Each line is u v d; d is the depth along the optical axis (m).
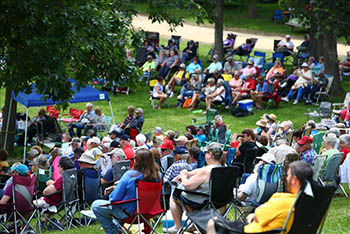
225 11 42.91
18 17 10.37
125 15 13.49
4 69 12.25
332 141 9.60
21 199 7.65
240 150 10.34
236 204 6.93
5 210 7.70
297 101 20.95
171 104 21.36
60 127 17.28
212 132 14.73
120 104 21.38
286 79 21.94
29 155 10.77
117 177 8.93
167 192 7.71
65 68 10.92
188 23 38.69
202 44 32.41
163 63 23.98
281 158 8.18
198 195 6.28
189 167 7.88
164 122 19.02
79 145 12.11
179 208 6.70
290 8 22.42
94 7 11.22
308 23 21.20
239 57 29.55
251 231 4.80
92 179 8.39
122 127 17.22
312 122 14.12
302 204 4.58
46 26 10.39
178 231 6.27
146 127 18.41
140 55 25.14
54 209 8.26
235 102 20.17
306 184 4.54
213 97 19.81
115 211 6.55
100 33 11.25
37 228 8.47
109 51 11.56
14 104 16.11
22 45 10.80
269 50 31.42
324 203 4.74
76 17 10.42
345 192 10.02
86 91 16.61
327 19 20.20
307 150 9.80
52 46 10.17
